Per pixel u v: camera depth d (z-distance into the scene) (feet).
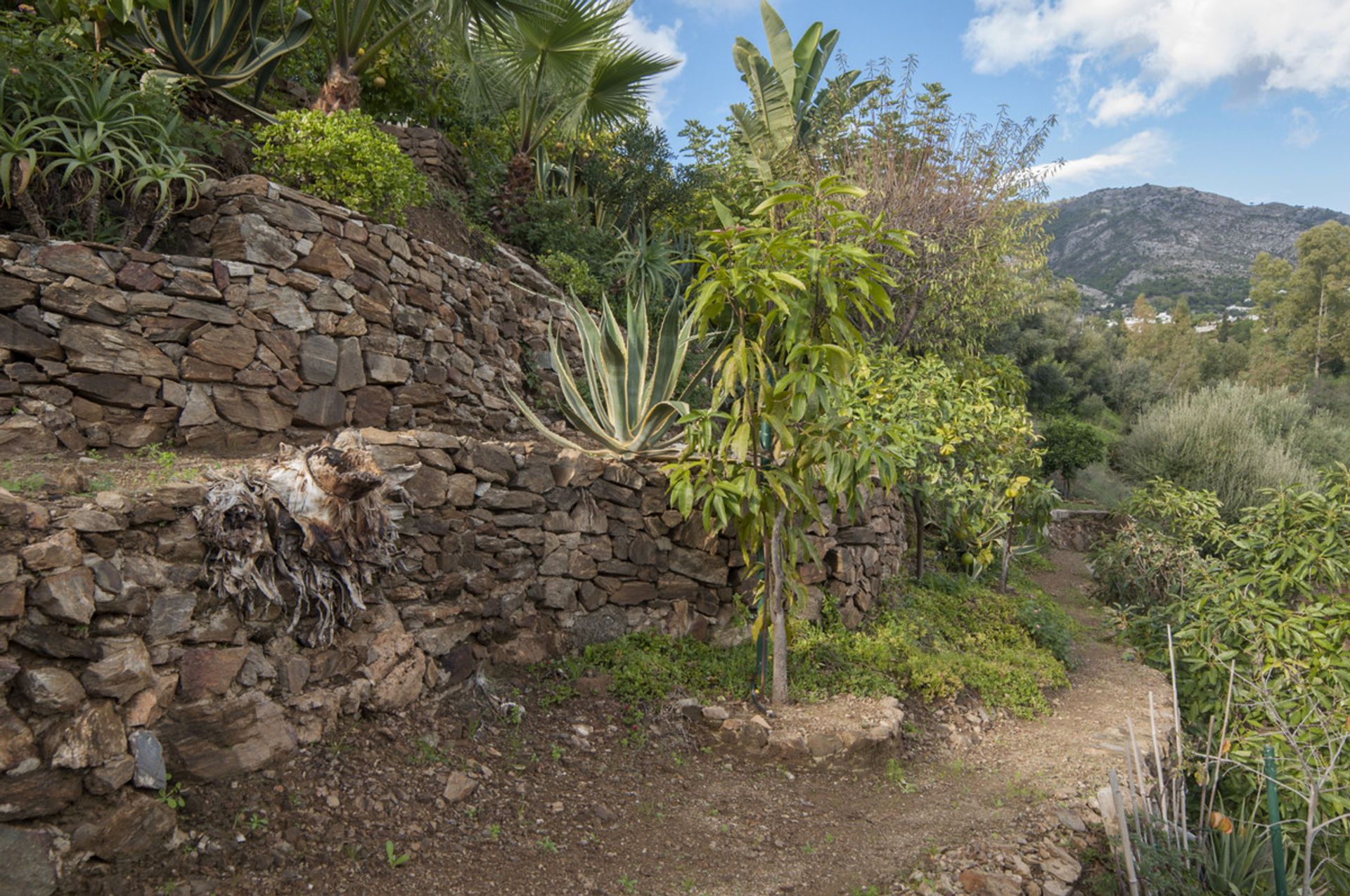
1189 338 141.38
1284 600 25.57
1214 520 34.81
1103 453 56.24
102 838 8.57
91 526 9.35
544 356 26.55
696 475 16.62
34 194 14.14
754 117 41.63
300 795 10.57
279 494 11.52
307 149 18.79
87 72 15.66
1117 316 180.14
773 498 16.26
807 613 20.99
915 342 35.88
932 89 35.53
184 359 14.28
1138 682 24.22
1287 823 16.93
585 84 31.48
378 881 9.84
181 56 20.03
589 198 42.34
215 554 10.62
